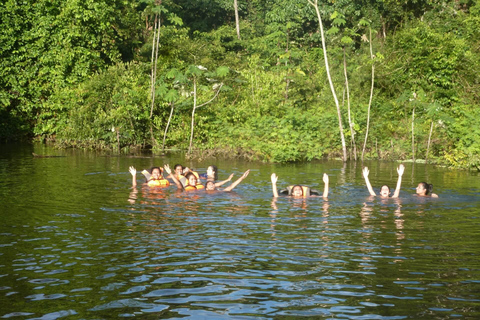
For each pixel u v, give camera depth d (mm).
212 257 7535
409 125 25781
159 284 6398
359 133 25266
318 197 12805
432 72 29062
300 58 36312
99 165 19562
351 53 35812
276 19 41031
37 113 30484
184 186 13938
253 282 6473
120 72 28438
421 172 18781
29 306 5688
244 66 36344
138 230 9117
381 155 24297
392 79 29406
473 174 18281
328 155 24562
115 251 7793
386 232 9109
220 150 23953
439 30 32219
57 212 10648
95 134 26891
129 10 36406
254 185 14836
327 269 6996
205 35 42375
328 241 8461
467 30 32125
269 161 22203
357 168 19844
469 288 6270
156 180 14430
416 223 9883
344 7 37781
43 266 7055
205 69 27953
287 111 26438
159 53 33312
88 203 11688
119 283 6426
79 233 8859
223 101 28984
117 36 33562
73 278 6594
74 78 29719
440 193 13703
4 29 29062
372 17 36094
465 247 8109
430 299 5922
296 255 7652
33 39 30000
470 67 28781
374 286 6340
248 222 9852
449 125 24609
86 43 30609
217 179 15992
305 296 6012
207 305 5742
